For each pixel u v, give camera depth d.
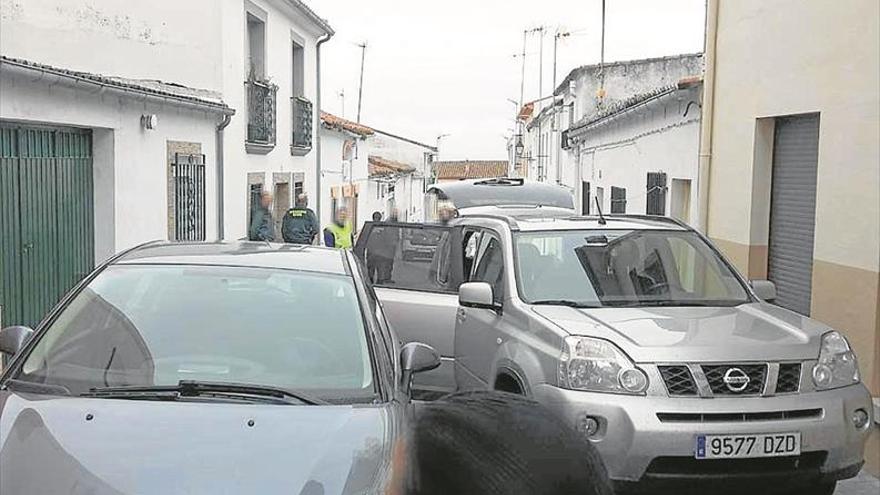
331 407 3.87
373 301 4.99
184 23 12.94
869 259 7.41
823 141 8.35
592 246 6.50
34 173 9.07
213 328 4.44
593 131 20.05
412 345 4.86
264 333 4.43
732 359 5.01
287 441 3.49
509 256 6.38
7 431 3.51
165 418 3.64
